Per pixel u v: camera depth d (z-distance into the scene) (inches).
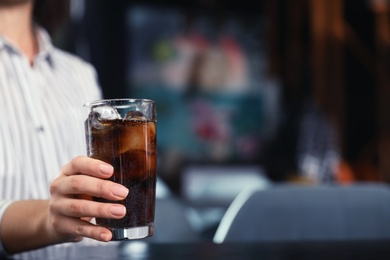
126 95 227.1
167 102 237.3
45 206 41.3
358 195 60.1
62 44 177.2
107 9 215.2
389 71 291.6
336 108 279.1
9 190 56.7
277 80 259.0
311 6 271.4
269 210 57.9
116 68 221.1
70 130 61.8
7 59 59.5
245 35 254.1
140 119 32.8
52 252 46.1
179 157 238.7
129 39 227.8
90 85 67.0
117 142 32.1
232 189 237.9
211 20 245.9
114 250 46.6
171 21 237.1
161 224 59.7
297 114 181.0
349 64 282.2
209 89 245.1
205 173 239.5
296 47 266.2
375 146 286.4
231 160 246.2
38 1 66.4
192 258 42.6
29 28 63.1
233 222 57.2
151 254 44.5
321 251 45.3
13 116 58.3
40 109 59.8
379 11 288.0
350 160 282.2
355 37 283.0
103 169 31.8
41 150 59.1
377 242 49.7
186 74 240.5
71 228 33.4
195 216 188.7
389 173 285.0
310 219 58.6
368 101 286.5
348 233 59.2
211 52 245.8
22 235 40.7
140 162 32.6
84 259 42.7
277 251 45.3
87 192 32.0
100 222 33.5
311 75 248.4
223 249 46.5
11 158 56.9
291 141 180.4
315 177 175.9
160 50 235.1
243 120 250.4
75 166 32.7
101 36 212.1
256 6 257.3
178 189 235.0
